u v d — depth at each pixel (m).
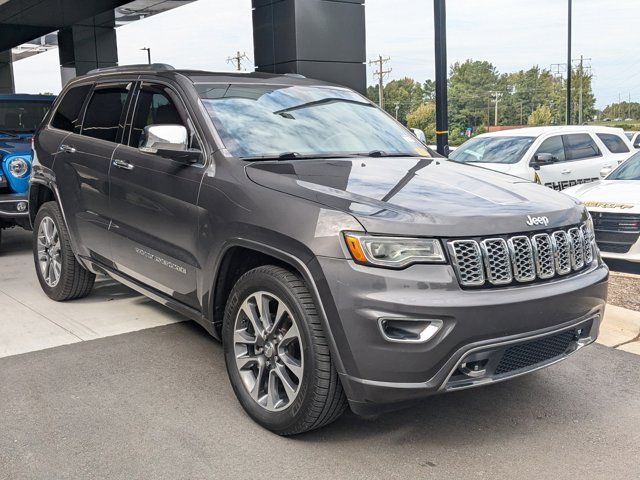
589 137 11.74
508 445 3.35
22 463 3.13
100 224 4.95
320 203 3.22
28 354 4.52
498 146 11.31
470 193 3.48
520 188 3.75
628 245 6.84
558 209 3.46
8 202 7.42
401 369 2.96
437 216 3.09
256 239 3.39
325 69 10.54
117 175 4.66
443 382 2.99
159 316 5.38
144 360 4.42
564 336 3.37
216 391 3.94
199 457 3.20
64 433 3.42
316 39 10.38
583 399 3.90
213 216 3.71
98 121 5.19
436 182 3.65
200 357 4.48
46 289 5.86
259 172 3.64
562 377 4.22
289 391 3.30
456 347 2.96
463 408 3.77
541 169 10.70
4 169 7.43
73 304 5.73
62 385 4.01
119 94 5.01
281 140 4.15
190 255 3.96
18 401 3.79
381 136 4.67
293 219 3.23
